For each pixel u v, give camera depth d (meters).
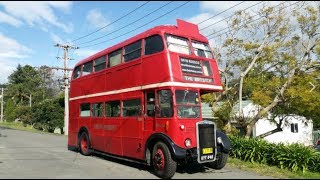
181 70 12.21
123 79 14.39
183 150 11.50
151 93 12.73
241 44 22.94
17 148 21.39
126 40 14.51
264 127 32.59
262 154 14.84
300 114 23.02
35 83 85.19
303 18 21.55
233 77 23.77
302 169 13.57
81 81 18.45
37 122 51.06
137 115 13.35
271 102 21.81
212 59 13.51
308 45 21.66
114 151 14.84
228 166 13.88
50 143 25.16
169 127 11.70
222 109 21.89
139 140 13.11
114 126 14.92
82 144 17.86
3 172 12.44
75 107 18.92
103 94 15.98
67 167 13.75
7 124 69.00
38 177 11.27
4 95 87.00
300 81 21.08
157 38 12.57
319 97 20.20
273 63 23.14
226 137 13.26
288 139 34.88
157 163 11.90
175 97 11.80
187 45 12.81
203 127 12.12
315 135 37.59
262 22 22.30
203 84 12.73
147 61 12.91
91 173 12.27
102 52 16.41
